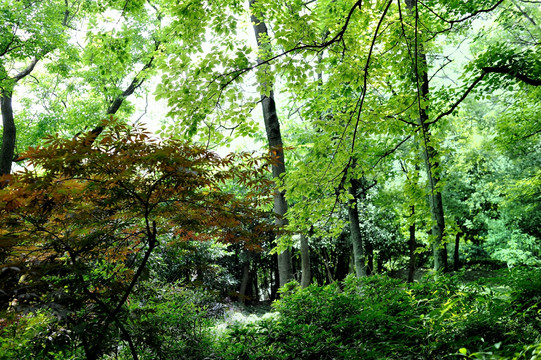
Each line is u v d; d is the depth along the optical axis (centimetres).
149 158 294
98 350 342
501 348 268
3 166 988
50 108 1396
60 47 1030
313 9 578
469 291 465
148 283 534
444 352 314
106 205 342
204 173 343
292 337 431
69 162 285
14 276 278
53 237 332
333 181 576
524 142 1162
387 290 586
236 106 485
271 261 2341
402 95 582
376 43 597
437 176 614
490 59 672
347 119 541
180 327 553
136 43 1077
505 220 1795
